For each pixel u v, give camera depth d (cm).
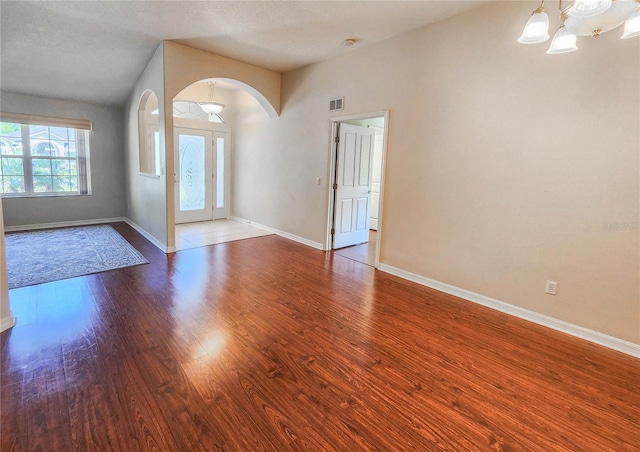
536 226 285
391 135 393
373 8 315
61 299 303
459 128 329
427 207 363
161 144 449
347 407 182
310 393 192
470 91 317
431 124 351
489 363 228
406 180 381
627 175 238
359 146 524
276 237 575
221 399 184
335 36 385
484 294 323
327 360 224
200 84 652
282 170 572
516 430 170
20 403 175
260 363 218
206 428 164
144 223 556
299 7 316
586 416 181
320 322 278
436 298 337
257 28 367
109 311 283
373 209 711
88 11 329
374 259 460
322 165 495
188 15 337
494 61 299
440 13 321
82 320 266
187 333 252
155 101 571
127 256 436
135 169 584
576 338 265
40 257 419
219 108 579
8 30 362
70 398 180
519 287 299
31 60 438
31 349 225
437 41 340
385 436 163
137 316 276
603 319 255
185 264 414
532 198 285
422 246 372
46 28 364
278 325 270
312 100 499
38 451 148
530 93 279
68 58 442
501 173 302
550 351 245
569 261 269
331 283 368
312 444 157
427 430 168
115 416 169
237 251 482
